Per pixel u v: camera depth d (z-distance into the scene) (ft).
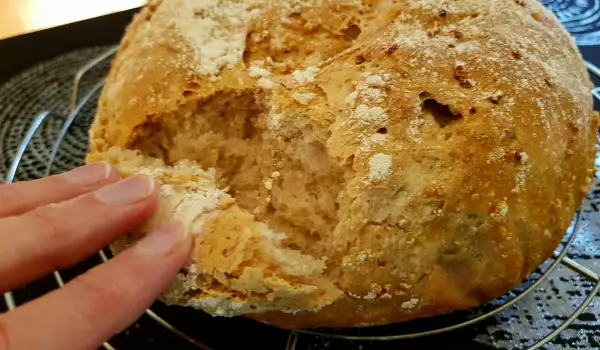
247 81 0.65
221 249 0.55
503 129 0.57
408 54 0.61
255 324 0.68
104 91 0.72
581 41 1.06
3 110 0.96
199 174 0.64
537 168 0.58
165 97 0.64
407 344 0.66
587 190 0.68
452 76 0.60
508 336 0.67
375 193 0.55
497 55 0.61
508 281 0.60
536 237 0.60
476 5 0.66
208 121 0.66
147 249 0.50
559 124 0.61
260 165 0.66
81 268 0.73
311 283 0.57
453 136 0.57
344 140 0.58
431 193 0.55
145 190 0.54
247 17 0.69
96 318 0.46
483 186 0.56
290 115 0.61
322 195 0.61
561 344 0.66
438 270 0.58
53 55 1.08
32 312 0.46
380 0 0.70
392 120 0.58
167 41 0.67
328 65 0.64
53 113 0.89
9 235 0.49
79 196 0.53
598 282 0.68
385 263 0.56
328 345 0.66
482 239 0.57
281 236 0.60
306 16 0.69
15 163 0.77
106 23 1.16
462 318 0.68
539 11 0.69
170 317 0.69
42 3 1.21
